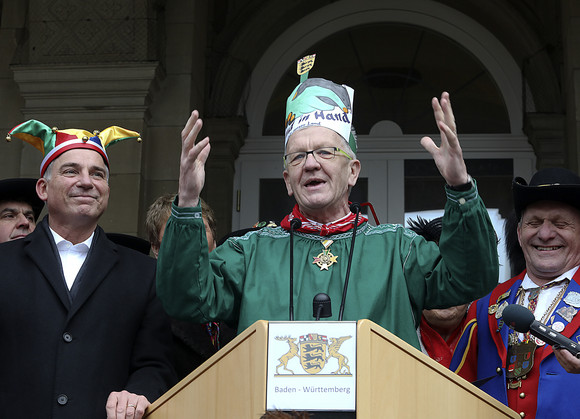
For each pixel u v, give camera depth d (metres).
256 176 15.41
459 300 5.46
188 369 7.23
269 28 15.53
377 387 4.29
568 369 5.11
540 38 15.02
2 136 13.72
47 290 6.09
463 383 4.48
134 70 13.09
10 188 7.99
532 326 4.78
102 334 6.06
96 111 13.21
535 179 6.68
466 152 15.23
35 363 5.85
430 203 15.12
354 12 15.84
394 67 15.80
